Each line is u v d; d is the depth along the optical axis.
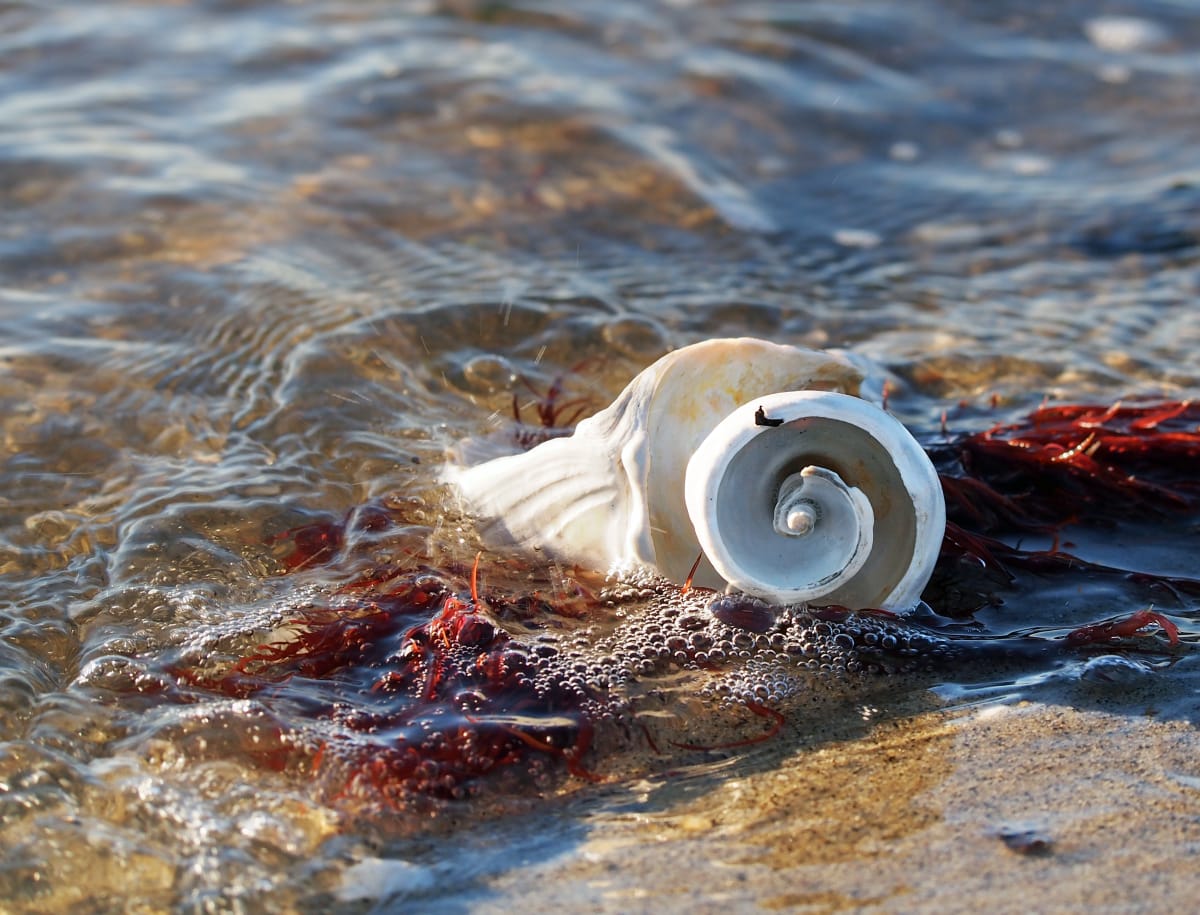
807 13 1.75
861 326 1.27
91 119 1.41
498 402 1.22
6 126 1.38
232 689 1.08
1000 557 1.14
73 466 1.17
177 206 1.33
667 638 1.09
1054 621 1.11
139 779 1.05
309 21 1.67
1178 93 1.61
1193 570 1.13
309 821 1.04
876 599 1.09
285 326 1.25
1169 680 1.08
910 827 1.03
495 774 1.05
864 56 1.67
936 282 1.31
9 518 1.15
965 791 1.04
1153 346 1.25
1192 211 1.36
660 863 1.02
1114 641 1.10
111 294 1.27
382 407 1.21
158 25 1.64
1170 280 1.30
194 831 1.03
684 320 1.27
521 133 1.44
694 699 1.08
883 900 1.01
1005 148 1.50
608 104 1.50
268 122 1.44
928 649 1.09
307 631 1.10
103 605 1.11
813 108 1.55
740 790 1.05
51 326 1.24
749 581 1.08
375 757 1.05
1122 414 1.20
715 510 1.07
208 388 1.21
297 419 1.20
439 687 1.07
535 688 1.07
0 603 1.11
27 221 1.31
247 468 1.17
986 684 1.08
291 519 1.15
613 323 1.26
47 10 1.66
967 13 1.78
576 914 1.01
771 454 1.08
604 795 1.05
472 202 1.35
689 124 1.49
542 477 1.12
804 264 1.32
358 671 1.08
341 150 1.39
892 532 1.09
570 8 1.73
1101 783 1.04
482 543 1.12
